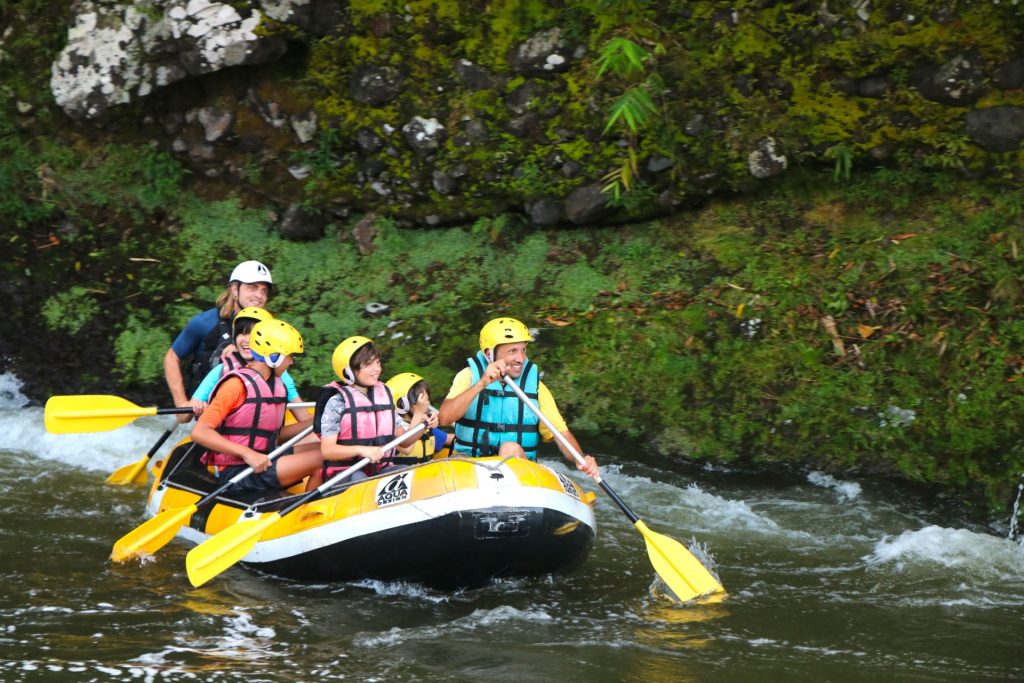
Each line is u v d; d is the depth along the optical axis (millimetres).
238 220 26234
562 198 24375
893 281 21875
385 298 24656
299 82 25297
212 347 18156
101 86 25641
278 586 15047
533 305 23766
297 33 24484
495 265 24703
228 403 15789
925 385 20219
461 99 24453
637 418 21328
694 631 13781
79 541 16438
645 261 23875
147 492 18984
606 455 20750
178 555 16047
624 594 15148
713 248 23578
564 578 15719
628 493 19328
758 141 23219
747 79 23250
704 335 22062
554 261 24422
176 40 24531
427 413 16469
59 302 24672
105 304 24719
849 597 15195
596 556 16750
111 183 26531
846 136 22969
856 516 18375
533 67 23969
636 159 23734
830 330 21422
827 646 13352
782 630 13891
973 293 21234
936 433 19531
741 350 21641
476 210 25125
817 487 19406
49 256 25547
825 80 22984
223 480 16344
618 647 13117
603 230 24609
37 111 27047
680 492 19375
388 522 14312
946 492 18812
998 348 20281
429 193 25109
